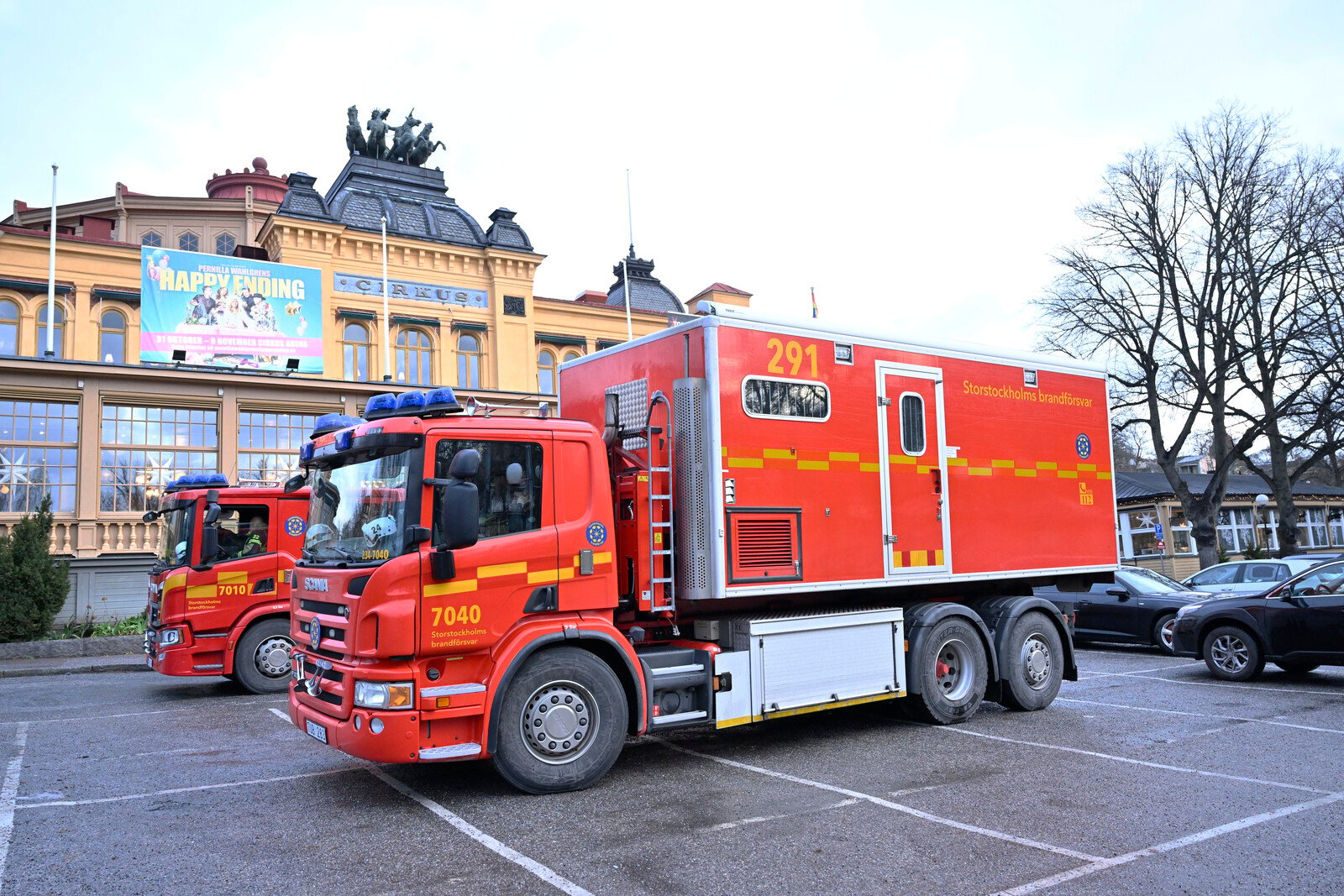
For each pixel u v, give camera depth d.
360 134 29.16
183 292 21.44
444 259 27.11
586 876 4.66
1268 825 5.36
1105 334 28.45
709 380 7.00
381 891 4.50
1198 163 27.34
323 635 6.28
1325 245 25.47
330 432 7.12
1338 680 11.10
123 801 6.25
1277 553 29.75
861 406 8.03
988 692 9.17
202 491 11.43
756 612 7.64
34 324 23.39
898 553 8.11
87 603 17.97
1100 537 9.98
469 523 5.64
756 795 6.14
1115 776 6.54
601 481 6.65
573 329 30.00
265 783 6.70
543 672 6.18
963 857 4.87
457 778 6.74
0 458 18.17
